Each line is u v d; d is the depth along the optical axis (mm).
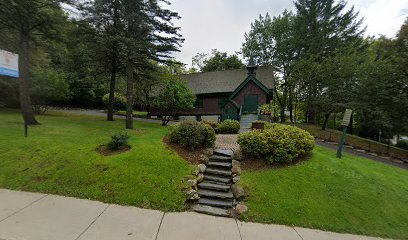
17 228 4016
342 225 5363
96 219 4598
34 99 19672
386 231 5352
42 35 13469
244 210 5566
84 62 18609
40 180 5961
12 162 6609
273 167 7680
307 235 4867
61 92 20828
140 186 5961
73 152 7348
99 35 15977
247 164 7914
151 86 23281
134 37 14367
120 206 5254
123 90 27766
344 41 25453
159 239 4121
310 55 23203
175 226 4668
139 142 8938
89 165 6637
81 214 4734
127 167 6676
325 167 7898
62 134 9914
